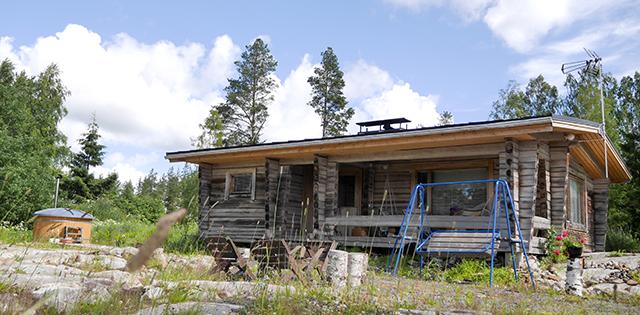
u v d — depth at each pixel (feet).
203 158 53.57
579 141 41.91
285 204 51.65
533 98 147.02
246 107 140.97
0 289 16.10
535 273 34.19
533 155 37.86
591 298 27.02
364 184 52.85
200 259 28.58
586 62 59.16
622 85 129.18
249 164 53.57
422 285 28.04
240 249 27.91
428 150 42.60
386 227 46.96
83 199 116.06
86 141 147.64
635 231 79.10
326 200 46.65
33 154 80.84
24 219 50.39
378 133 43.91
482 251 32.01
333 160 47.19
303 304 18.01
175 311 14.96
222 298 19.03
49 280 19.26
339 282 24.14
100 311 14.17
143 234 55.72
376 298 21.40
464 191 48.14
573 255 37.81
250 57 142.00
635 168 80.53
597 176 58.54
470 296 23.56
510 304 22.61
